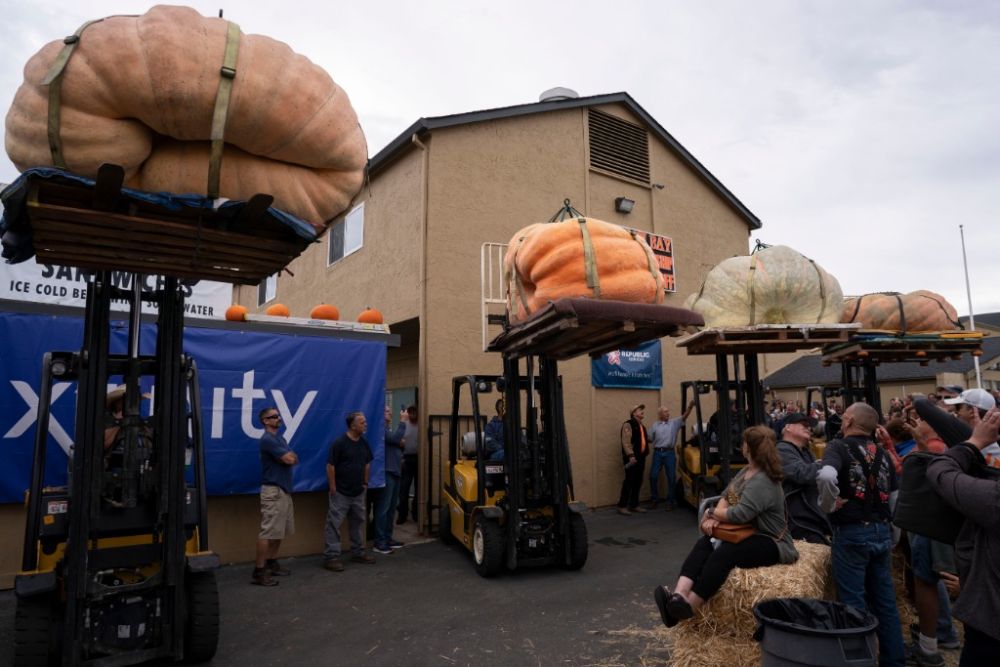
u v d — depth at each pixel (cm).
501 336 654
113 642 410
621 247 529
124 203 314
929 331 789
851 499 385
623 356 1110
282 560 736
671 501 1050
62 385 627
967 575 270
